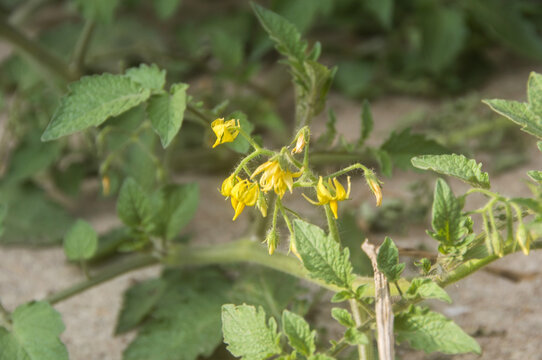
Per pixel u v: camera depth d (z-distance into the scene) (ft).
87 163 3.90
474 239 2.21
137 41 4.77
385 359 2.13
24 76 3.77
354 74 4.61
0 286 3.07
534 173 2.20
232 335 2.20
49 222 3.36
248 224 3.40
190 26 4.74
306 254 2.18
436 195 2.14
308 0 3.88
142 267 2.81
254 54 4.14
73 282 3.10
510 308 2.79
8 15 5.40
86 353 2.75
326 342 2.67
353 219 2.96
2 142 3.60
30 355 2.41
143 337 2.67
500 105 2.24
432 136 3.77
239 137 2.41
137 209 2.67
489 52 4.97
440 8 4.40
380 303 2.16
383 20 4.22
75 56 3.60
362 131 2.72
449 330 2.12
